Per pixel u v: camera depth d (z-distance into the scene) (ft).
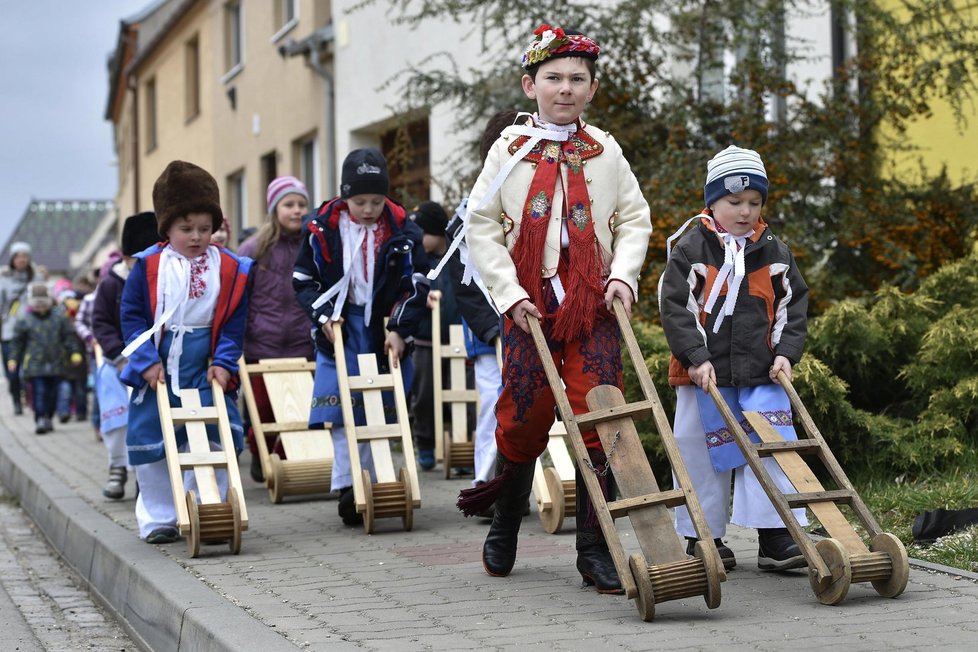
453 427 27.27
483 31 31.83
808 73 34.24
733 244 15.79
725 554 16.14
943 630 12.57
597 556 15.08
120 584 18.43
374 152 21.21
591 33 30.76
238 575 16.97
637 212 14.90
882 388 23.36
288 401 26.35
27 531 27.43
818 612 13.56
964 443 21.15
